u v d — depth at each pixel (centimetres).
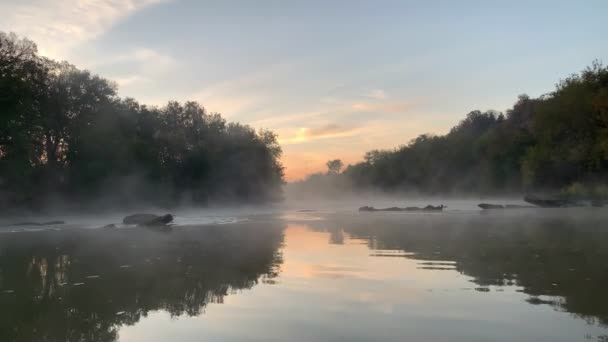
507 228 2077
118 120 6088
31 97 4534
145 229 2756
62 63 5450
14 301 827
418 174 11225
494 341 556
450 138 10862
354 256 1270
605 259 1098
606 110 5106
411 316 665
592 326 602
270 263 1184
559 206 4669
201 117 7906
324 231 2209
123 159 5556
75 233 2562
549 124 5619
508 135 8038
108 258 1376
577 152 5316
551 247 1341
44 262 1319
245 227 2686
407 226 2403
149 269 1141
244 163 8238
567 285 833
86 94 5494
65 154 5472
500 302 729
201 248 1584
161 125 7162
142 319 696
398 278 938
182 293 859
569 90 5519
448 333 588
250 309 729
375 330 608
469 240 1596
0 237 2359
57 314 735
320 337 586
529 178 5878
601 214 3178
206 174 7300
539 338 564
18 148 4153
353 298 780
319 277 973
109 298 837
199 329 636
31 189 4712
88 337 620
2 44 4312
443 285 862
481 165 8756
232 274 1038
